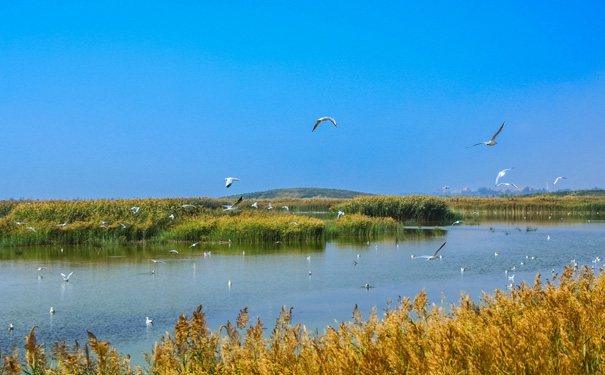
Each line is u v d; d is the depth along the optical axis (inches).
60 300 776.9
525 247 1424.7
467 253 1301.7
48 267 1077.1
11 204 2445.9
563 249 1379.2
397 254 1284.4
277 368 291.4
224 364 323.6
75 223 1565.0
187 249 1392.7
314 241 1596.9
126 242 1550.2
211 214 1955.0
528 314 335.6
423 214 2615.7
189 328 366.9
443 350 273.3
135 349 549.0
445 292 818.2
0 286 880.3
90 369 340.5
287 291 840.3
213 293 826.2
